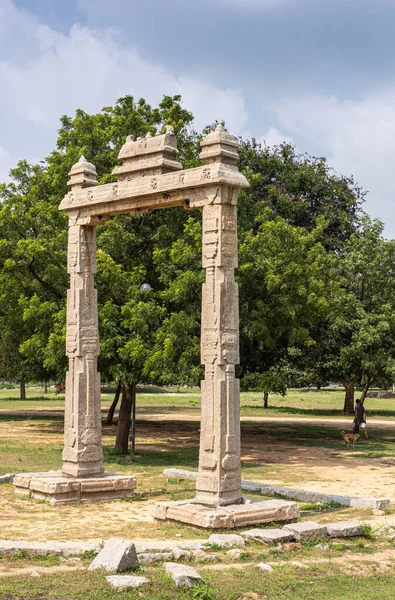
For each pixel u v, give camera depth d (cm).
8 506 1437
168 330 2133
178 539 1148
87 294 1611
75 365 1588
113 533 1203
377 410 4809
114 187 1505
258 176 2720
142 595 848
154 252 2275
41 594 846
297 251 2367
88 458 1563
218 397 1289
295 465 2220
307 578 957
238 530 1211
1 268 2523
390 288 2961
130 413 2411
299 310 2316
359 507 1491
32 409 4566
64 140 2784
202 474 1298
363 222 3078
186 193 1380
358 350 2875
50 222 2480
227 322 1310
